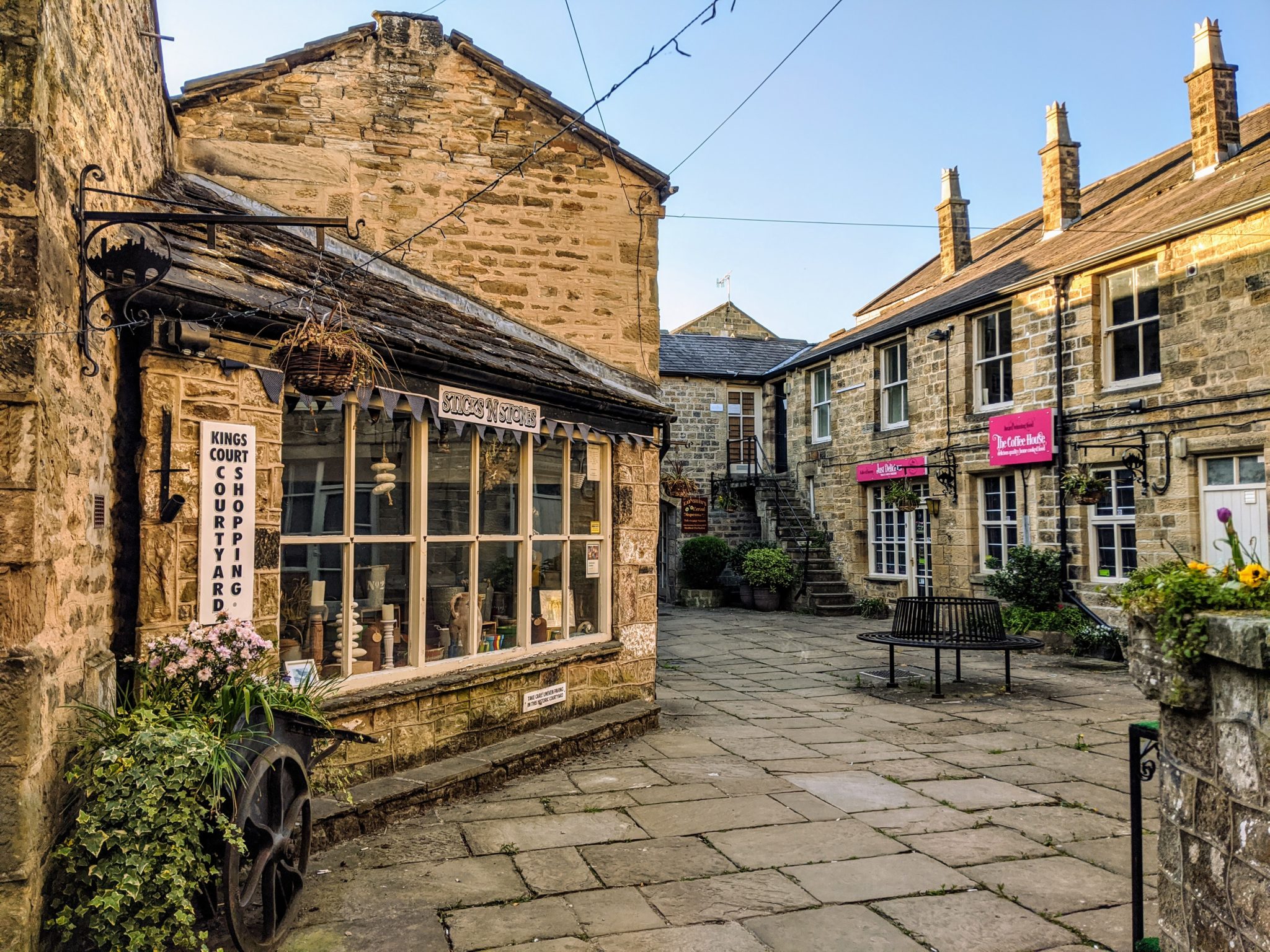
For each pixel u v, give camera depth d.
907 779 6.12
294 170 7.73
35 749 2.76
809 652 12.84
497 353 6.68
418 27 8.16
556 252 8.54
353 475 5.49
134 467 4.17
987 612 9.75
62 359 3.13
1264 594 2.52
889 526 17.61
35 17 2.84
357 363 4.55
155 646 3.79
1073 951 3.60
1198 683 2.53
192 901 3.59
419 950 3.56
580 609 7.62
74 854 3.01
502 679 6.48
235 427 4.56
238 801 3.29
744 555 20.00
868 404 17.81
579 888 4.20
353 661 5.47
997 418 14.09
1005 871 4.45
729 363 22.89
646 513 8.27
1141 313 12.10
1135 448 11.82
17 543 2.74
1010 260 15.95
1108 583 12.32
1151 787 5.91
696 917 3.90
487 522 6.54
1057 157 15.63
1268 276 10.18
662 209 8.96
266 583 4.72
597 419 7.65
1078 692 9.48
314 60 7.86
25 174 2.80
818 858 4.62
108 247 3.83
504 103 8.41
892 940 3.69
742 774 6.25
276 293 4.96
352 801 4.77
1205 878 2.52
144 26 5.07
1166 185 13.92
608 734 7.16
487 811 5.36
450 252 8.19
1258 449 10.38
